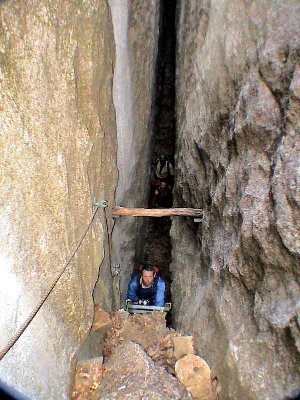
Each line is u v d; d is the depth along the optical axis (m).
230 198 3.58
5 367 2.10
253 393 2.67
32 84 2.62
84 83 3.72
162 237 7.86
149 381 3.12
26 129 2.55
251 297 3.06
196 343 3.76
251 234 2.91
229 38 3.85
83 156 3.57
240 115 3.43
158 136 8.66
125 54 5.19
